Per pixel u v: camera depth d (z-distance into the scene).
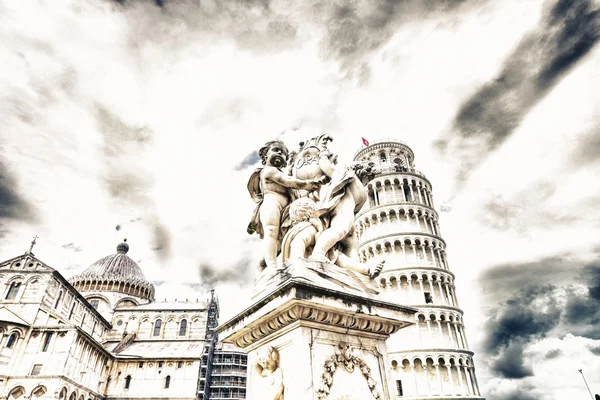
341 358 3.69
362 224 63.12
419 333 50.66
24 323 49.78
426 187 65.12
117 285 86.00
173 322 79.50
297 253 4.52
